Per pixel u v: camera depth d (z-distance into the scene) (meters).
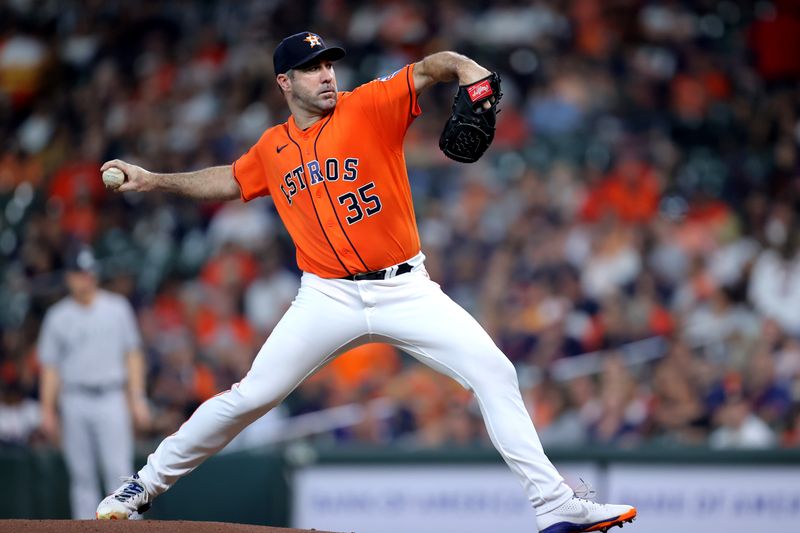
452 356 15.73
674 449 29.73
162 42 55.03
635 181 44.00
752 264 40.03
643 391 35.94
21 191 49.59
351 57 52.00
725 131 47.50
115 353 30.67
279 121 49.66
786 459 29.48
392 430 35.41
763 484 29.52
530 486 15.74
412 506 30.05
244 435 35.59
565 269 39.81
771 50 50.03
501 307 39.25
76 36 57.09
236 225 44.78
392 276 15.79
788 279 39.22
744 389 34.97
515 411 15.75
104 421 30.50
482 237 42.44
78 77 55.97
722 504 29.56
